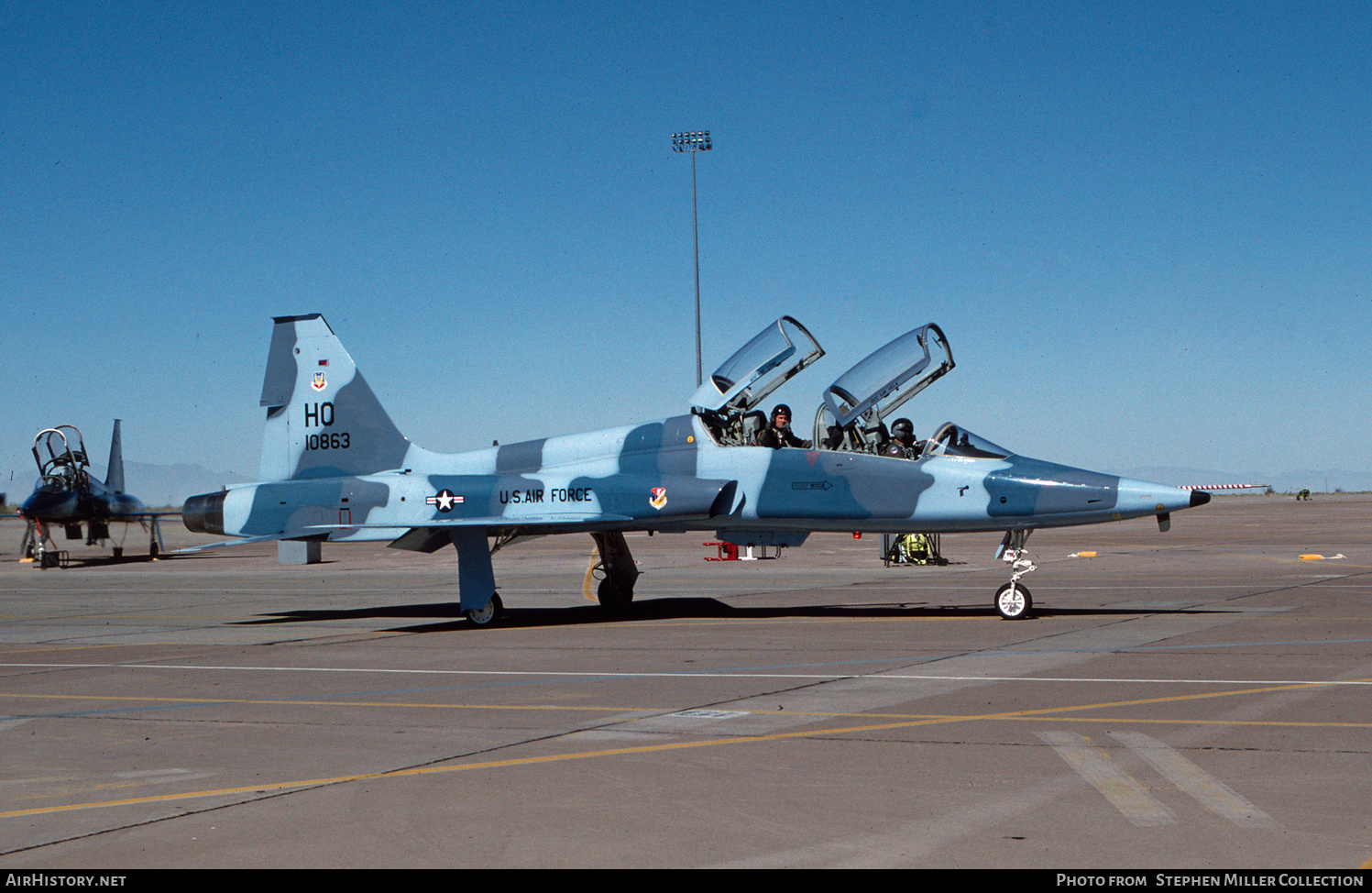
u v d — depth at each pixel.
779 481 15.56
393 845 5.34
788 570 25.92
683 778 6.50
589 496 16.06
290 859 5.17
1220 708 8.29
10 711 9.48
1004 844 5.17
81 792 6.55
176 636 15.24
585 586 17.80
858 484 15.23
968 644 12.30
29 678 11.41
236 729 8.41
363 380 17.92
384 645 13.80
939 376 15.73
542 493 16.33
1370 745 7.00
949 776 6.44
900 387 15.59
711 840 5.33
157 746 7.84
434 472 17.41
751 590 20.62
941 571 24.84
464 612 15.92
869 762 6.81
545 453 16.92
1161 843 5.16
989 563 27.58
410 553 39.66
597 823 5.64
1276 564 25.00
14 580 29.42
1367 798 5.83
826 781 6.37
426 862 5.09
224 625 16.73
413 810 5.94
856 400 15.43
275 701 9.62
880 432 15.73
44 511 35.91
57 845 5.46
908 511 15.00
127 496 38.69
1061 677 9.88
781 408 16.25
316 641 14.34
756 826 5.54
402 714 8.84
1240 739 7.24
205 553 44.84
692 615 16.52
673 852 5.16
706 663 11.34
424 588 23.66
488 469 17.16
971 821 5.56
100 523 37.69
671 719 8.34
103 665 12.36
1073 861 4.93
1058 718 8.04
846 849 5.16
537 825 5.62
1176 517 61.44
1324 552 29.33
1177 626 13.46
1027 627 13.78
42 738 8.26
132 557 39.81
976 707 8.53
